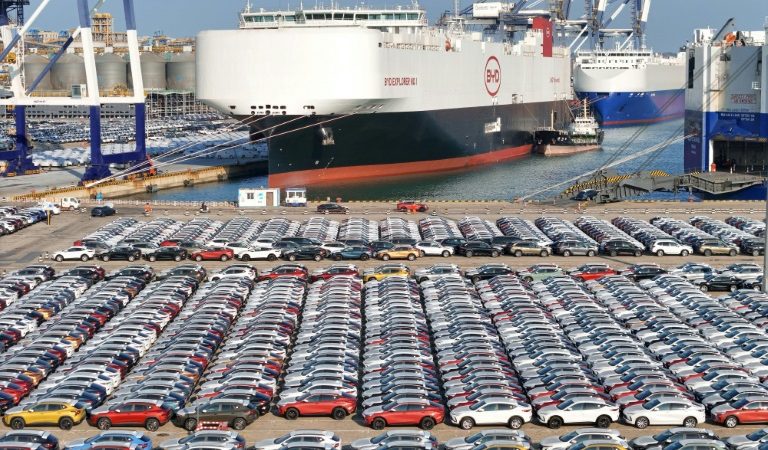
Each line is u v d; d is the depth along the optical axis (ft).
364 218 378.12
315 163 522.88
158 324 224.53
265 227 352.49
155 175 564.30
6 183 529.04
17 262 310.04
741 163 483.10
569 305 236.84
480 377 182.91
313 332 216.33
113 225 357.61
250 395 175.11
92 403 176.45
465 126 633.20
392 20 578.25
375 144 541.75
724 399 172.65
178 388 181.16
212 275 277.85
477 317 224.53
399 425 170.30
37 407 171.12
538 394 176.96
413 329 216.54
